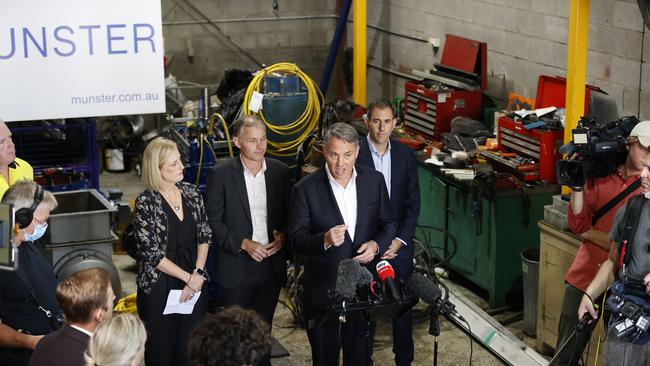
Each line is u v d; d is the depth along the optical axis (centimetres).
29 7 598
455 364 534
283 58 1112
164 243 434
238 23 1084
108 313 328
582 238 491
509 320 593
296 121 657
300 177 594
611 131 427
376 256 450
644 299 390
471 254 624
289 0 1094
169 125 738
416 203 488
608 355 399
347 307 363
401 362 494
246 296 475
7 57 600
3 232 307
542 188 589
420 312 593
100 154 993
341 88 1116
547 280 530
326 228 431
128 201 862
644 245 389
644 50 594
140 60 625
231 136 652
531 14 711
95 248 557
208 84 1094
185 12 1066
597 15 633
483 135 684
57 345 319
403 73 952
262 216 479
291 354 548
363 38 832
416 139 729
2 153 461
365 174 441
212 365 250
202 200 452
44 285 389
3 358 381
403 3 931
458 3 818
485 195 592
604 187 441
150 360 447
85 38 612
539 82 645
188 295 440
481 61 734
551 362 478
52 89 613
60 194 587
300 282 574
